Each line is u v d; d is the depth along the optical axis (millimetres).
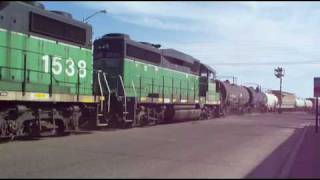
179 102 36344
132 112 27797
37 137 20703
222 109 49500
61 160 13906
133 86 29172
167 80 34375
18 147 16984
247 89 64625
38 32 20484
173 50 36375
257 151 16938
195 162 13742
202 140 20516
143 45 30812
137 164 13227
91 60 23828
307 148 19047
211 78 45156
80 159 14141
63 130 21891
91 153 15523
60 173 11711
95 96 23781
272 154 16297
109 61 28453
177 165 13109
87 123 23797
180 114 36000
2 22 18719
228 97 51188
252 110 65875
